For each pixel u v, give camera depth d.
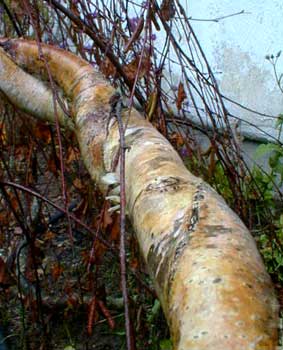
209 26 4.19
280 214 3.65
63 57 2.53
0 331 3.12
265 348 1.01
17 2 3.05
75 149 3.22
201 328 1.05
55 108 2.25
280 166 3.64
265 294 1.12
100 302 2.45
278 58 3.94
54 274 3.18
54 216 3.73
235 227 1.29
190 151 2.79
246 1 4.02
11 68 2.66
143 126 1.96
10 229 3.61
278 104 3.97
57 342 3.19
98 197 3.09
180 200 1.43
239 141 3.32
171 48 4.33
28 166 3.20
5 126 3.51
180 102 2.78
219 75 4.19
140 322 2.84
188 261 1.21
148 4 2.52
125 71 2.70
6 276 2.63
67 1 3.37
